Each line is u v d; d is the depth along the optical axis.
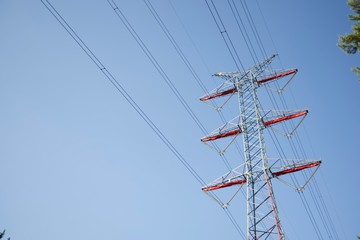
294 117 25.16
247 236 18.88
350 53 19.41
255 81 29.47
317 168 21.48
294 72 28.80
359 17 19.39
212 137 26.39
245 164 22.59
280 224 18.23
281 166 21.70
